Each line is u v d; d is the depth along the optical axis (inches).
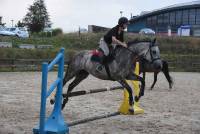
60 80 313.6
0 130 354.0
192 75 1334.9
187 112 503.8
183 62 1606.8
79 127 382.6
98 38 1899.6
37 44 1726.1
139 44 438.6
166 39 2009.1
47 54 1440.7
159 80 1037.8
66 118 429.4
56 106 315.6
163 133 366.0
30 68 1268.5
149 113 481.7
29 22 2797.7
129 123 411.8
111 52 415.8
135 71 457.7
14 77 978.7
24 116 429.1
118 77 419.2
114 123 409.4
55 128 304.2
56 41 1815.9
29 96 606.9
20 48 1438.2
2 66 1216.2
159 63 446.0
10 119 409.1
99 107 519.5
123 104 453.7
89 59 430.9
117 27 421.4
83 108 506.0
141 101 597.6
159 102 592.4
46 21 2864.2
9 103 525.3
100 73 423.8
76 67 442.0
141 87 442.9
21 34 2052.2
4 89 695.1
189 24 2824.8
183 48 1947.6
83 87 776.3
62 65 314.5
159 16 2970.0
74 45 1806.1
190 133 371.9
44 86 284.4
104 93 695.7
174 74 1369.3
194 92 761.0
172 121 433.1
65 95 375.2
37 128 300.8
